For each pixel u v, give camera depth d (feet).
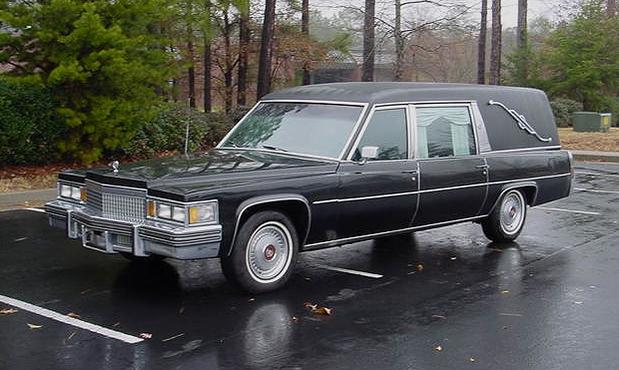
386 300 22.58
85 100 44.78
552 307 22.06
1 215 35.78
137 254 21.22
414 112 26.68
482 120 29.43
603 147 76.13
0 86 42.24
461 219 28.84
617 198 44.75
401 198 25.66
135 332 19.25
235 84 85.87
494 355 18.04
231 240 21.48
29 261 26.61
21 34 43.52
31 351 17.84
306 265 26.94
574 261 28.09
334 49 80.23
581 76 104.22
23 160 44.39
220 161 24.02
